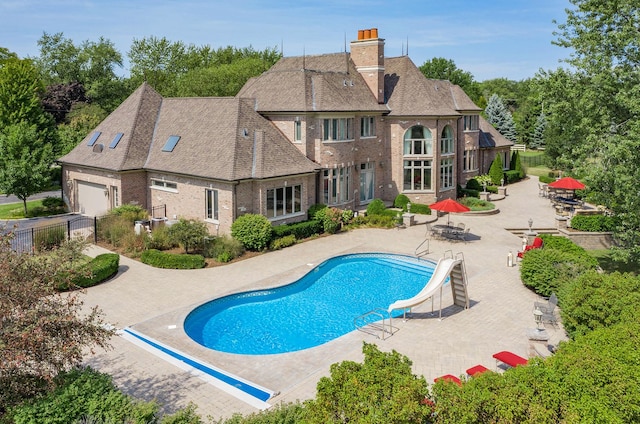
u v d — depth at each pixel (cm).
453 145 4538
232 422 1121
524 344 1872
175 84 7806
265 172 3184
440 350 1827
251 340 2025
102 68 8756
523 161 7875
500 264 2900
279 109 3675
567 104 2517
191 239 2906
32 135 4131
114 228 3127
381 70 4288
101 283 2531
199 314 2245
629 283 1781
